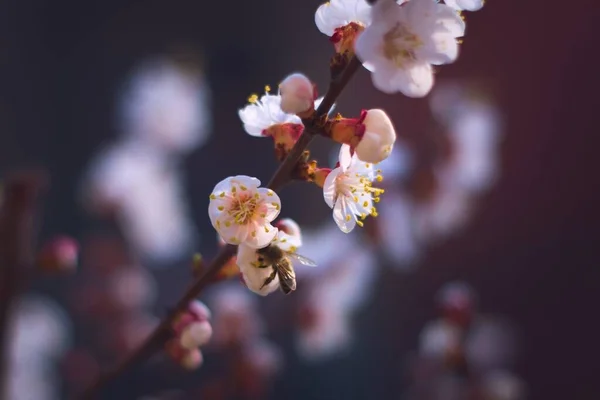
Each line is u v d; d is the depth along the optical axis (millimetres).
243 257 521
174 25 1908
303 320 954
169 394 1003
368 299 1474
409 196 1001
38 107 1846
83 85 1876
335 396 1384
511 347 1039
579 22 1658
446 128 1022
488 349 986
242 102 1822
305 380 1365
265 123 537
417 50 497
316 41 1860
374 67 494
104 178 1067
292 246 531
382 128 506
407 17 496
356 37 510
